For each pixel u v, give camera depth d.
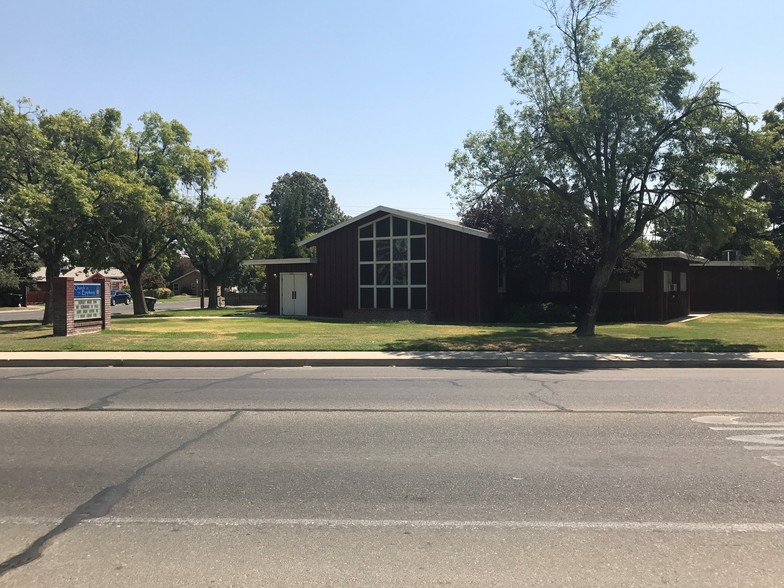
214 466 5.95
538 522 4.55
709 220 17.70
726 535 4.31
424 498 5.07
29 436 7.16
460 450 6.49
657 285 27.14
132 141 33.66
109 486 5.39
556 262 25.69
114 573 3.79
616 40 18.78
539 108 18.81
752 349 15.95
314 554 4.04
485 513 4.74
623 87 16.44
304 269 31.02
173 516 4.70
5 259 31.36
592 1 18.50
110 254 27.42
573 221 21.09
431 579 3.69
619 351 15.70
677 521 4.56
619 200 18.80
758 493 5.14
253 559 3.97
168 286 95.25
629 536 4.30
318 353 15.45
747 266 31.08
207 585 3.64
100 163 26.70
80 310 20.91
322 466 5.95
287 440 6.94
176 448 6.61
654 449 6.51
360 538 4.29
